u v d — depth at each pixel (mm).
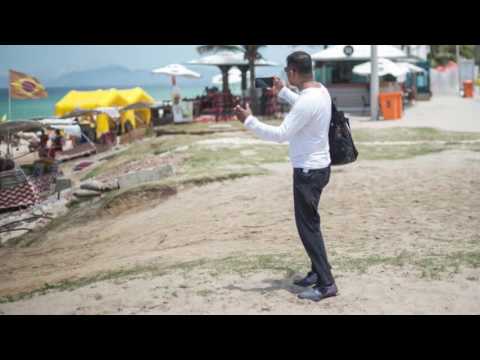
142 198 11672
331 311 4586
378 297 4828
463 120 23984
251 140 18500
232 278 5605
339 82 31188
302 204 4668
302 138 4570
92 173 18109
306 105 4441
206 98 29562
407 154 14234
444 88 55156
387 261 5840
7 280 8156
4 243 11547
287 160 14219
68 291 5961
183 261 6820
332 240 7211
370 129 20469
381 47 30141
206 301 4973
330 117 4668
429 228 7441
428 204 8836
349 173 11703
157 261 7094
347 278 5355
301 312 4598
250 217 9078
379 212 8539
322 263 4797
